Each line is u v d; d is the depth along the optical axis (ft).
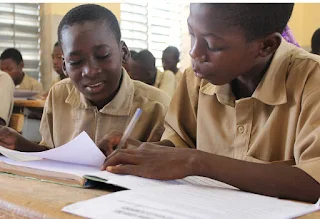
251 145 2.83
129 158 2.34
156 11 16.98
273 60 2.73
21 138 3.80
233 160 2.21
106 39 3.63
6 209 1.72
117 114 3.98
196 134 3.32
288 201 1.84
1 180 2.25
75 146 2.52
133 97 4.10
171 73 12.17
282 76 2.72
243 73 2.58
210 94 3.12
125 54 4.13
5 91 7.19
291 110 2.66
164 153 2.33
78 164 2.58
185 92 3.46
